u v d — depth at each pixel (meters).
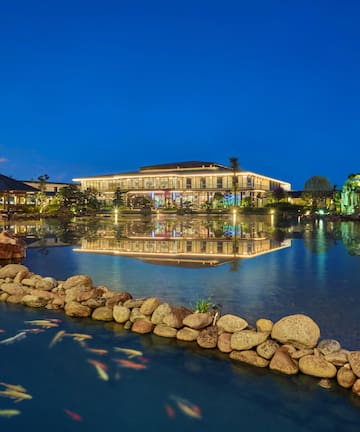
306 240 18.86
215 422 3.33
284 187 107.81
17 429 3.25
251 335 4.57
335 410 3.50
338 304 6.53
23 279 7.60
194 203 79.38
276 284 8.13
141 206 72.31
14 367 4.32
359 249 14.81
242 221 39.97
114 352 4.73
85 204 66.38
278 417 3.40
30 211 56.62
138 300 6.07
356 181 54.97
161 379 4.06
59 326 5.68
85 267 10.48
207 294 7.25
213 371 4.23
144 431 3.22
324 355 4.28
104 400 3.67
